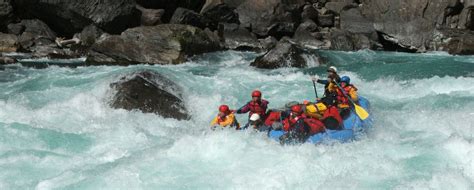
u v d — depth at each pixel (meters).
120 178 8.15
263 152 9.17
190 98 13.77
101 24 23.91
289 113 10.30
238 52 23.86
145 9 25.58
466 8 26.95
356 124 10.60
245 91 15.22
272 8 27.28
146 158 9.01
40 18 24.53
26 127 10.79
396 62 20.56
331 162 8.74
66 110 12.35
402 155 9.31
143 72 13.79
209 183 8.03
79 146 9.98
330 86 11.42
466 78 16.08
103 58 20.38
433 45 25.58
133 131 11.02
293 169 8.43
